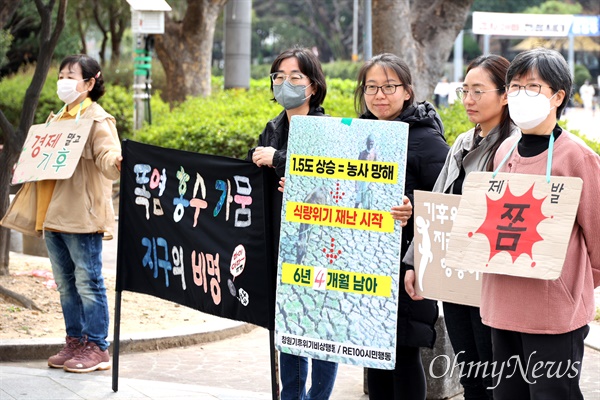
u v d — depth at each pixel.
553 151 3.50
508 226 3.46
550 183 3.40
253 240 4.58
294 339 4.17
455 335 4.25
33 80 8.07
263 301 4.55
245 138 12.46
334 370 4.86
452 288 3.99
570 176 3.44
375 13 11.93
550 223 3.38
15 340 6.31
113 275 9.02
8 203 8.30
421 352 5.50
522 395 3.62
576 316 3.46
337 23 53.97
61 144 5.59
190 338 6.91
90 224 5.63
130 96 20.50
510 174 3.49
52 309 7.50
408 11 11.98
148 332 6.88
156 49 19.30
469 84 4.12
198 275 4.91
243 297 4.64
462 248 3.54
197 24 18.97
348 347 4.07
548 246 3.36
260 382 5.99
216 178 4.76
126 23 28.02
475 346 4.21
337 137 4.06
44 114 21.16
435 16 12.69
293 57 4.57
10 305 7.39
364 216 4.02
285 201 4.16
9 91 22.25
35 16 25.23
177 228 5.02
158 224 5.13
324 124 4.08
